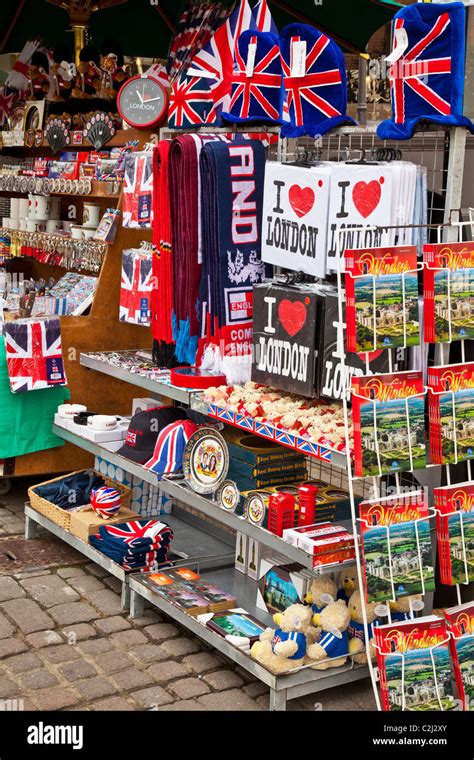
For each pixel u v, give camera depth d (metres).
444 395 3.14
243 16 4.64
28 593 4.32
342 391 3.42
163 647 3.87
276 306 3.70
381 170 3.32
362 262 2.96
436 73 3.33
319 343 3.53
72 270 7.38
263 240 3.90
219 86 4.75
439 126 3.35
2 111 7.71
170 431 4.31
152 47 7.20
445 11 3.27
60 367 5.15
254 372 3.88
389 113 5.90
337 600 3.52
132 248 5.42
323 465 5.12
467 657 3.18
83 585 4.44
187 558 4.36
